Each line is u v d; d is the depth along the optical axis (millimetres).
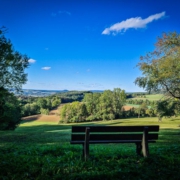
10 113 33062
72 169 4414
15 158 5250
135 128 5781
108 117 96250
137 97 146000
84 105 98688
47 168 4410
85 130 5547
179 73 22531
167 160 5059
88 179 3947
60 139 23219
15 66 20141
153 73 23250
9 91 20953
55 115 108000
